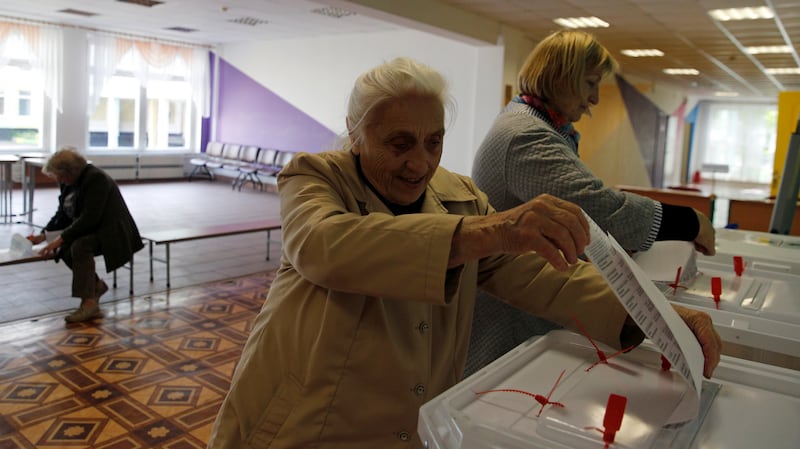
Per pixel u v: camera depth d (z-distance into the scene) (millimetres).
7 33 10828
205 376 3516
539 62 1487
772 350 1229
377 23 9625
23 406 3082
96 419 2979
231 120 13750
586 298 1044
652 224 1339
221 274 5805
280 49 12469
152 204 9914
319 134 11891
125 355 3771
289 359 1021
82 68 11812
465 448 705
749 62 11008
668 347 727
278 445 1008
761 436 741
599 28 8477
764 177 21250
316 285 1019
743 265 1786
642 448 678
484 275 1177
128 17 10500
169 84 13508
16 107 11281
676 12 7121
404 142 973
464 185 1252
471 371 1480
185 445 2779
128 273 5648
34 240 4477
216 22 10578
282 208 1019
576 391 843
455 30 7715
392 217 872
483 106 9070
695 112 21531
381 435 1023
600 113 13453
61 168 4250
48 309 4562
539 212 750
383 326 996
